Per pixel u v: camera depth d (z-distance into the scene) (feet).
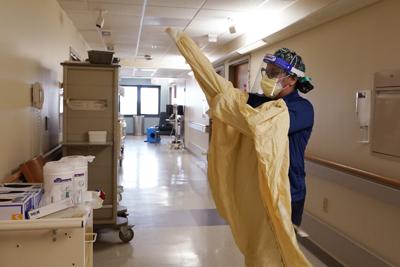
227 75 21.65
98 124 10.63
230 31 15.14
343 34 10.10
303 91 5.62
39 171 8.41
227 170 5.51
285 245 4.93
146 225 12.56
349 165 9.71
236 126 5.04
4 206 4.76
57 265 4.68
